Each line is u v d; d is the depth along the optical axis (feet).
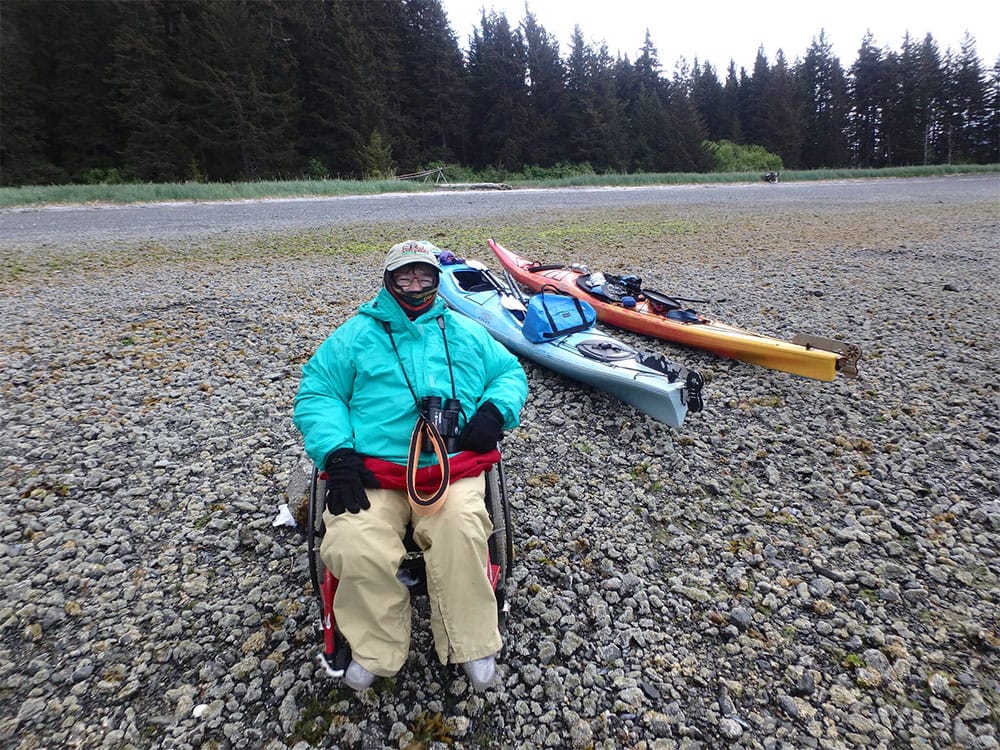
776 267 32.55
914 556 10.98
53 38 122.01
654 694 8.21
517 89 160.97
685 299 21.43
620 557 10.88
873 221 51.06
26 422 14.76
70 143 121.49
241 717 7.73
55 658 8.48
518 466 13.64
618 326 22.25
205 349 19.75
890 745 7.59
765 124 211.00
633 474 13.52
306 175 128.57
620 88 208.03
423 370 8.50
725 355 19.44
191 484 12.53
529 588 10.03
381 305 8.64
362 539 7.20
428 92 158.81
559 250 37.27
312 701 7.97
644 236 43.11
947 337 21.65
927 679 8.50
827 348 17.33
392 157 143.23
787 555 11.02
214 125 118.21
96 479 12.58
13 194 59.06
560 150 167.53
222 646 8.79
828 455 14.34
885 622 9.52
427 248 8.76
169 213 54.34
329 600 7.83
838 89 221.66
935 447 14.55
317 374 8.52
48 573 10.00
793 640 9.18
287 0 134.82
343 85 135.74
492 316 19.45
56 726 7.51
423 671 8.43
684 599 9.96
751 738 7.65
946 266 32.53
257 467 13.20
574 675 8.49
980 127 209.87
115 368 18.12
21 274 29.37
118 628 9.00
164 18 129.70
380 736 7.54
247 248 37.11
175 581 9.99
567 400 16.81
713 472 13.62
